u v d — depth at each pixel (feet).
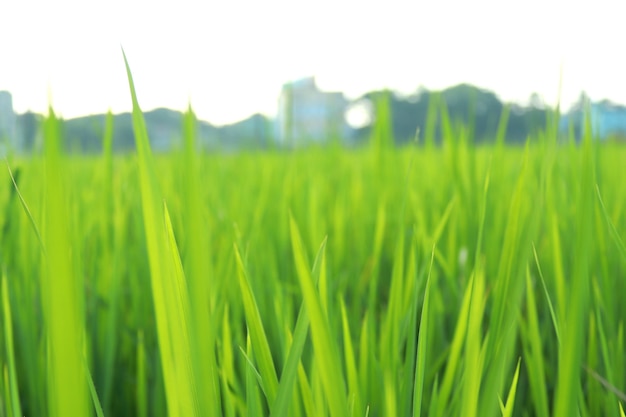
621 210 7.81
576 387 3.23
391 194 12.23
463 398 3.61
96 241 8.58
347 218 11.36
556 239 5.25
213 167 14.79
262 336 3.82
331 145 17.08
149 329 7.09
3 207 8.49
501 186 9.64
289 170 12.76
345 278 8.13
